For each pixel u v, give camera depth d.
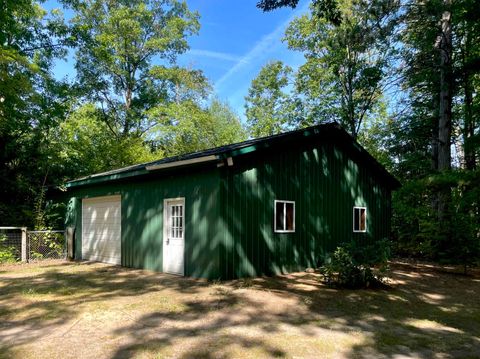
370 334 5.07
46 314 5.91
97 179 11.97
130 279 9.01
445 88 14.14
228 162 8.16
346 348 4.54
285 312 6.08
